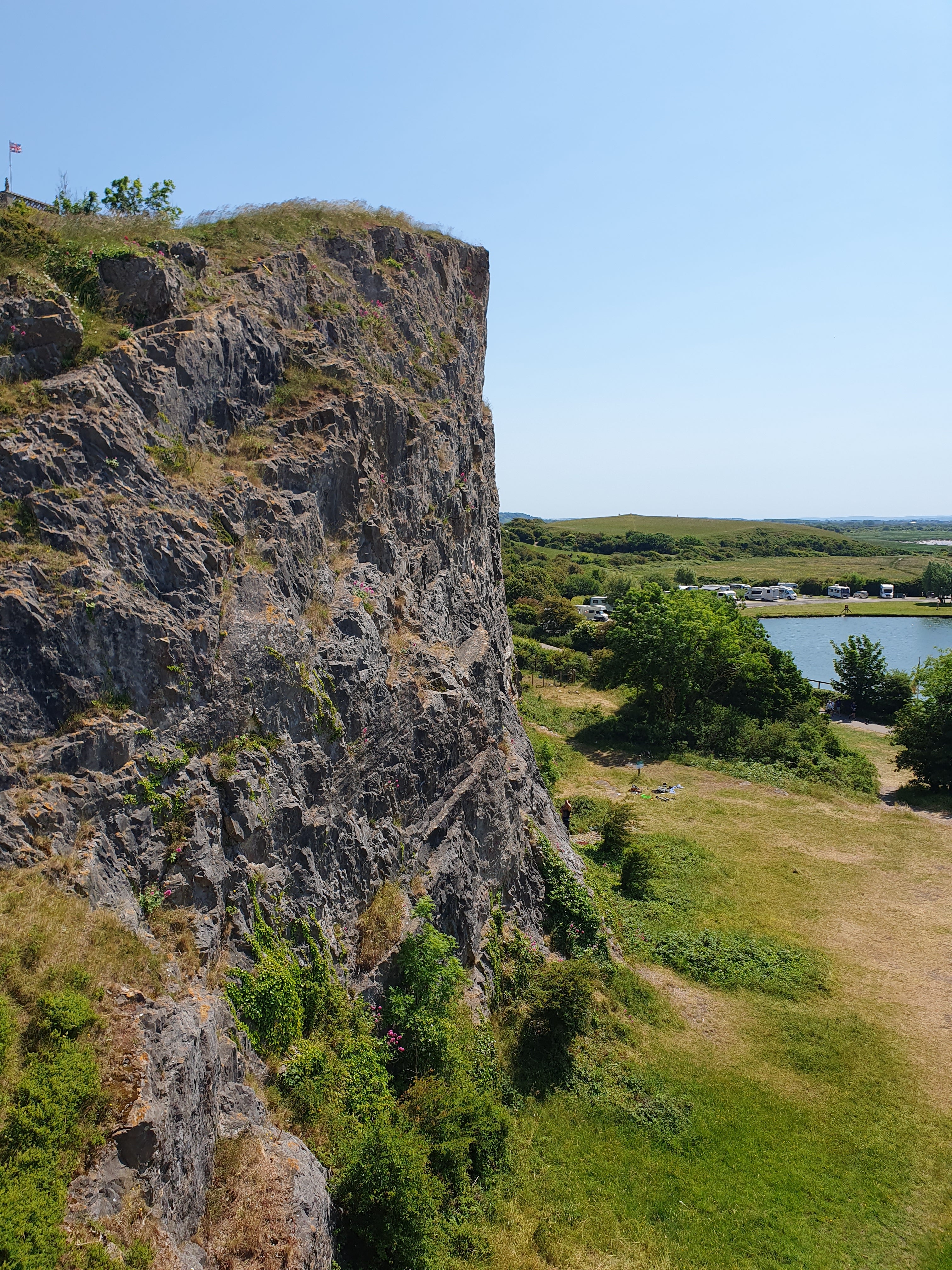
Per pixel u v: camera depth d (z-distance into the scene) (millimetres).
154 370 13266
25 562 10141
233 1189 8695
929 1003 20453
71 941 8516
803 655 82000
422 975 13984
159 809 10625
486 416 30359
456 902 16609
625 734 45188
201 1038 9055
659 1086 16594
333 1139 10742
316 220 21719
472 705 18906
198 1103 8633
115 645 10633
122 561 11227
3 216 13977
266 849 12125
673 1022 18891
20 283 12594
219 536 13016
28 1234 6203
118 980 8734
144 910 10078
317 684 14047
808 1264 12898
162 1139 7621
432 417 22391
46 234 14320
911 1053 18375
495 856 18844
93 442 11625
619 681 48719
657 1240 12992
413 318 23625
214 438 14453
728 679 47094
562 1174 14000
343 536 16766
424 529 20859
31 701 9672
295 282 18609
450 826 17281
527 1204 13133
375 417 18562
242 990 10844
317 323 18656
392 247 24078
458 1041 14523
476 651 21750
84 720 10062
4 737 9359
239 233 18641
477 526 26484
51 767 9562
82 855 9375
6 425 10984
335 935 13320
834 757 42219
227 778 11656
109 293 14266
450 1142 12172
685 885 26172
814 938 23609
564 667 60500
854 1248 13266
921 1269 12938
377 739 15508
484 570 26938
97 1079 7512
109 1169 7133
